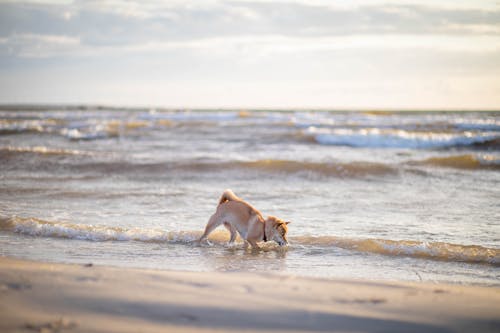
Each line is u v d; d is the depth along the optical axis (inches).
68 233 285.4
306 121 1272.1
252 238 269.1
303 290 170.2
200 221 326.3
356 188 463.8
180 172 541.0
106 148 761.6
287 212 356.5
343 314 146.6
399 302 160.4
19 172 541.0
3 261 212.7
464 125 1090.7
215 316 141.0
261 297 160.2
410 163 609.3
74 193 416.2
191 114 1528.1
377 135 852.6
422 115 1653.5
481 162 602.2
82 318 135.5
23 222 300.5
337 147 816.3
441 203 391.2
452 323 143.0
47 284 166.9
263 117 1451.8
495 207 376.2
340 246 266.4
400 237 282.4
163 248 264.1
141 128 1081.4
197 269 219.1
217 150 747.4
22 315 136.1
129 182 490.0
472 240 275.1
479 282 201.0
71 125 1095.0
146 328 129.6
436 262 236.1
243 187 466.3
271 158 637.9
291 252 258.5
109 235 281.9
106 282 172.1
